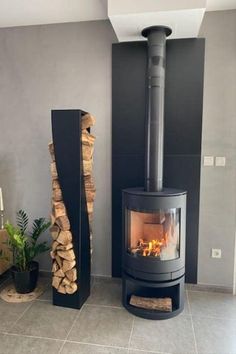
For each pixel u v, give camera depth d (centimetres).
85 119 230
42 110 280
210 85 250
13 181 293
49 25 272
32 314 225
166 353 184
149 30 223
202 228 262
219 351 186
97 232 280
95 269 284
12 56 281
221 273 262
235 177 253
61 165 226
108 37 263
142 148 265
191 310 234
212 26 246
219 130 252
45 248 264
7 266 283
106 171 274
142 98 261
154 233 230
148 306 225
